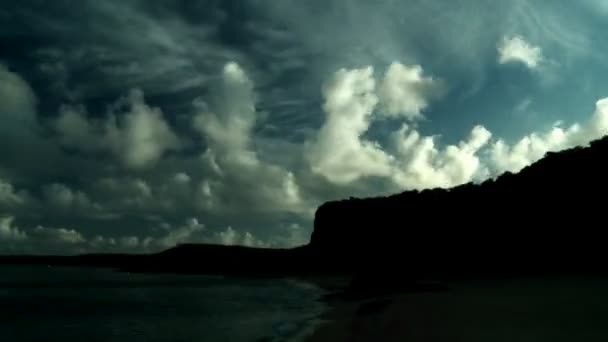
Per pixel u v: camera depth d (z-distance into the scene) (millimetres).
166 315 43000
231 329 29672
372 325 21391
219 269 173000
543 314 19078
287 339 20578
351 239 117562
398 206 106625
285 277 118562
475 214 78875
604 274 44219
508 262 61688
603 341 13531
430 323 19297
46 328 36500
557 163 69375
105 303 58656
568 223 58406
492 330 16234
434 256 79062
